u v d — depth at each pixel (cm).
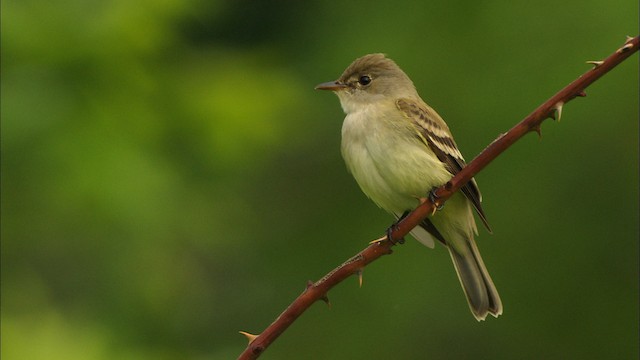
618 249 1392
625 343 1404
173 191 1251
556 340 1413
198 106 1295
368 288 1420
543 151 1375
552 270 1404
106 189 1205
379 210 1472
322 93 1476
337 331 1436
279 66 1407
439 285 1398
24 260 1232
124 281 1234
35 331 1159
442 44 1419
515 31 1395
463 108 1384
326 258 1476
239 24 1628
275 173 1512
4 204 1215
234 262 1455
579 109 1337
